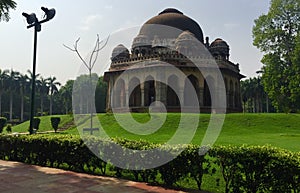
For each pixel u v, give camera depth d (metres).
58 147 9.28
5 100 70.31
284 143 16.25
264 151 5.70
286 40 27.70
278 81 27.52
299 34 25.98
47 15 11.93
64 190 6.44
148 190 6.43
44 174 8.22
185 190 6.46
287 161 5.36
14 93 66.50
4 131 33.84
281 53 28.11
